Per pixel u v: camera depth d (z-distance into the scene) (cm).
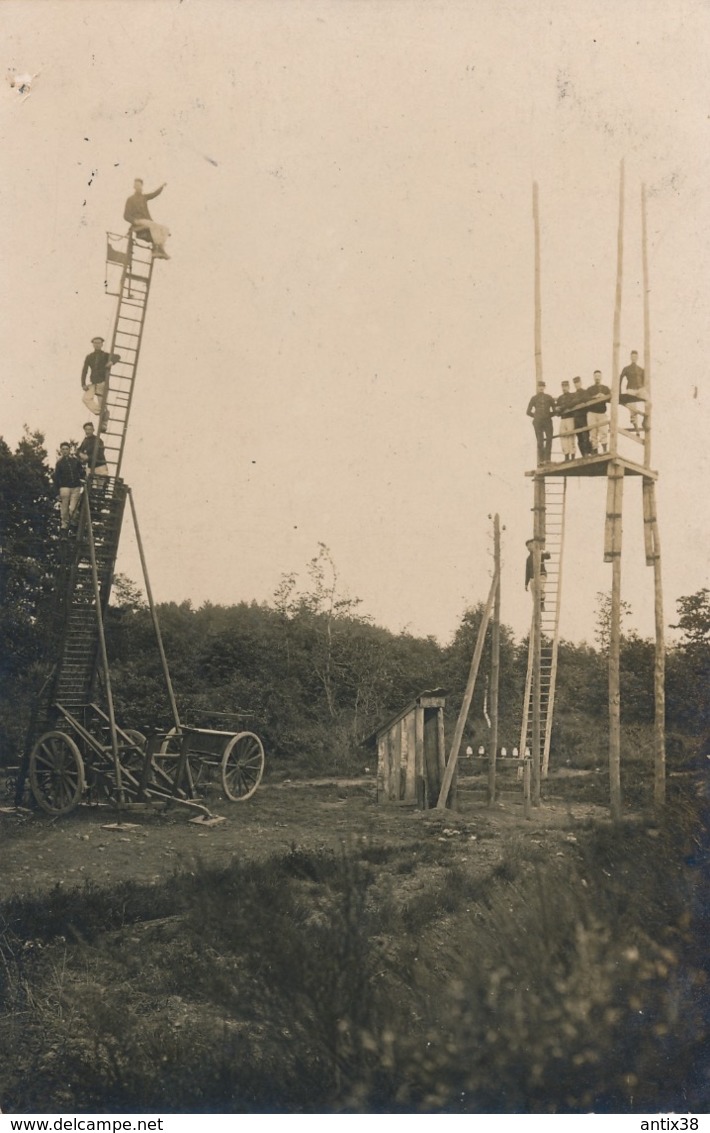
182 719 2056
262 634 2555
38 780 1495
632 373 1448
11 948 659
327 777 1905
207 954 492
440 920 714
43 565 2114
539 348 1543
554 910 443
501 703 2400
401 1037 380
